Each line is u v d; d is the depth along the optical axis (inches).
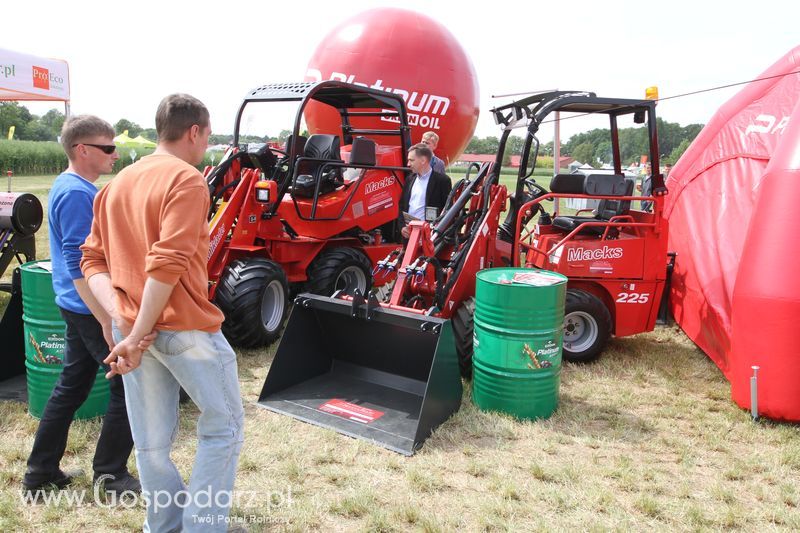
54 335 141.1
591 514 115.8
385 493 121.7
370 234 262.5
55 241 109.5
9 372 169.3
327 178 231.6
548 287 151.0
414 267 167.5
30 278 139.6
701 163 253.1
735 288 162.2
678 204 257.1
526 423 153.6
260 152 211.6
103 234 89.3
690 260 224.2
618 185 195.8
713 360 194.9
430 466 132.1
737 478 131.0
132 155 847.7
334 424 150.2
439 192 246.8
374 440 142.3
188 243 80.6
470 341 173.3
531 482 127.0
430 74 361.7
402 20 363.9
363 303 157.5
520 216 201.9
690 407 167.5
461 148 396.8
